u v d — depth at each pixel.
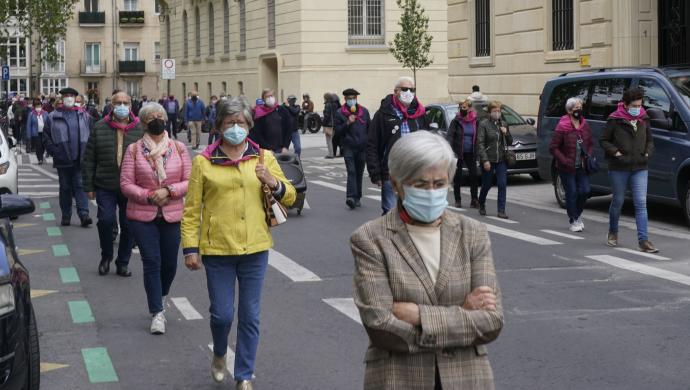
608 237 12.48
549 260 11.38
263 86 48.50
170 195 8.22
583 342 7.72
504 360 7.24
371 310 3.69
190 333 8.32
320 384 6.77
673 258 11.49
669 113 14.14
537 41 24.59
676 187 13.99
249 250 6.50
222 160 6.55
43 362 7.45
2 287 5.54
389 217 3.84
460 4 28.38
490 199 18.19
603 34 22.20
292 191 6.69
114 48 80.06
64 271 11.17
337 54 43.59
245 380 6.51
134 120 10.69
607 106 15.62
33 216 16.34
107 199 10.67
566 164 13.60
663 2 21.67
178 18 63.09
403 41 36.59
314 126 43.38
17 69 78.56
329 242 13.03
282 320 8.65
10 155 15.69
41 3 46.03
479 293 3.71
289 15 44.59
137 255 12.26
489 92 27.09
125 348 7.84
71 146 14.68
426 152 3.71
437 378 3.75
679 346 7.58
